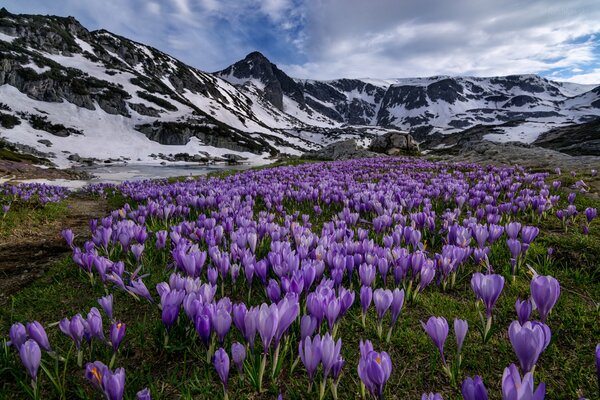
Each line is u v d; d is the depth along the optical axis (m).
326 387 2.36
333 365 1.97
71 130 104.31
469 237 4.29
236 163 103.44
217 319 2.24
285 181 12.60
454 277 3.87
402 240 4.88
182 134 121.06
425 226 5.52
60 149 89.62
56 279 4.49
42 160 72.19
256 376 2.29
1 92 108.88
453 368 2.38
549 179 11.38
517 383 1.39
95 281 4.30
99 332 2.41
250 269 3.37
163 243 4.61
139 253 4.17
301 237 4.22
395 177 13.58
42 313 3.68
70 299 3.96
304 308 2.82
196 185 11.58
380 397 1.71
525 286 3.81
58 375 2.36
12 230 7.48
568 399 2.31
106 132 112.75
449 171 15.95
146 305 3.77
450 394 2.36
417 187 9.02
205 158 106.62
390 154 39.56
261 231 5.14
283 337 2.73
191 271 3.32
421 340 2.93
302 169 17.92
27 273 4.96
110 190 16.86
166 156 104.50
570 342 2.91
